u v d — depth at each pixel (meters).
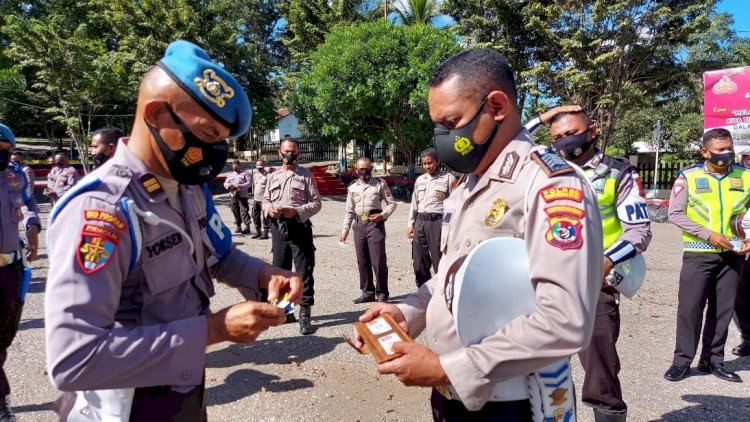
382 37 17.28
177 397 1.51
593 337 2.74
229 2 22.14
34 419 3.41
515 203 1.48
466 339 1.40
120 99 19.70
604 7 17.34
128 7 19.42
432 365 1.37
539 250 1.35
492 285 1.39
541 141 19.12
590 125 2.92
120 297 1.44
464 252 1.57
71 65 17.31
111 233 1.34
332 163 31.56
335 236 11.34
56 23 18.02
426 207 6.33
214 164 1.52
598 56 17.83
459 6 20.05
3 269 3.42
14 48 17.28
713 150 4.00
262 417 3.45
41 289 6.96
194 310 1.60
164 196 1.50
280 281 1.80
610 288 2.73
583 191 1.38
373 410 3.54
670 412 3.48
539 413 1.54
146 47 19.09
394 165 25.67
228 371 4.23
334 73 17.78
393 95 16.88
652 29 17.94
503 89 1.53
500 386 1.55
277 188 5.36
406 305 1.86
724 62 20.45
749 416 3.43
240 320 1.38
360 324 1.64
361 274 6.37
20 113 22.33
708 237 3.80
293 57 28.36
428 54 16.94
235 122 1.49
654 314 5.66
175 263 1.52
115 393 1.47
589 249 1.32
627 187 2.84
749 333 4.53
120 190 1.41
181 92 1.40
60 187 11.08
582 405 3.61
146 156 1.49
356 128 19.16
